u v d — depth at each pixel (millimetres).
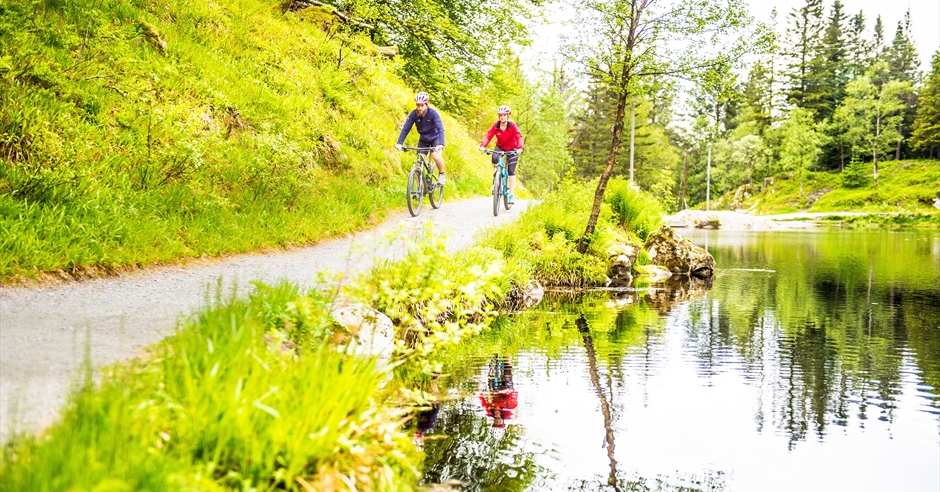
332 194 12492
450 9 24312
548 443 5027
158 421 3049
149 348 4312
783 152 93688
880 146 95062
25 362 4086
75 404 3094
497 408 5793
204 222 8906
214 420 3154
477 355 7750
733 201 99062
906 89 96000
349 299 5543
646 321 10445
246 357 3678
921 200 82438
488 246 11297
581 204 17969
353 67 18609
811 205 89625
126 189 8469
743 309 11867
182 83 11547
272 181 11156
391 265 7090
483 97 30172
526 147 54188
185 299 6191
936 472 4742
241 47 14742
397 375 5898
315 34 18531
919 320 10961
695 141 85938
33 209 7055
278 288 5699
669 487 4367
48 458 2535
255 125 12367
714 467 4766
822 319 10977
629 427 5508
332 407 3510
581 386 6613
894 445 5344
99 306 5691
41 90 8805
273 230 9727
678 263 17938
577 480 4395
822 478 4598
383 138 16688
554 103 54000
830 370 7672
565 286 14281
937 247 28891
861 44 128250
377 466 3650
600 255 15625
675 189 100125
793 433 5543
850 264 20734
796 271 18609
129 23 11898
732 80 13195
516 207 17375
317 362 3789
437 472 4371
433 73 24234
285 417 3275
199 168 9992
